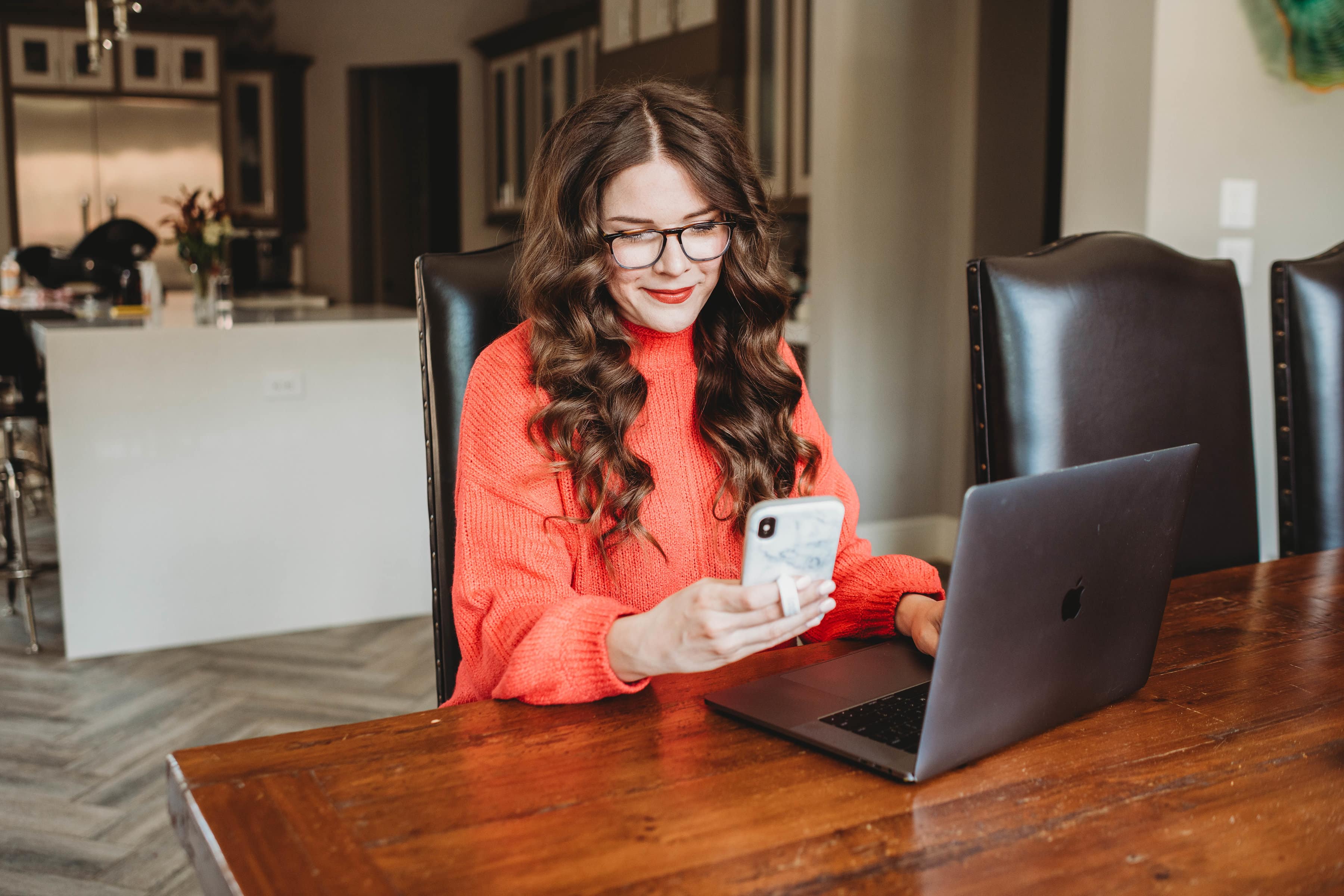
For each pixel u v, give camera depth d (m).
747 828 0.67
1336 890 0.61
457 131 7.73
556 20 6.15
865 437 3.90
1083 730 0.83
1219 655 1.01
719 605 0.78
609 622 0.87
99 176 6.82
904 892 0.60
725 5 4.45
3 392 4.05
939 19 3.79
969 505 0.67
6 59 6.55
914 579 1.07
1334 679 0.95
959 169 3.88
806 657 1.01
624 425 1.09
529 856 0.64
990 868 0.63
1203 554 1.50
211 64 6.95
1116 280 1.41
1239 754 0.79
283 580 3.22
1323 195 2.79
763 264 1.13
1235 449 1.53
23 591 3.25
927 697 0.77
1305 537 1.62
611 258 1.04
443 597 1.23
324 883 0.61
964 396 3.97
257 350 3.11
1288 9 2.64
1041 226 3.95
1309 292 1.62
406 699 2.73
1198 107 2.57
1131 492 0.80
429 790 0.72
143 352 2.98
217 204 4.11
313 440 3.21
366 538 3.31
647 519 1.12
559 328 1.08
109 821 2.04
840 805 0.70
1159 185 2.55
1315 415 1.61
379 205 7.70
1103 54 2.64
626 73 5.16
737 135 1.07
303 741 0.80
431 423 1.23
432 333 1.22
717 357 1.17
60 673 2.88
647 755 0.78
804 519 0.78
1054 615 0.77
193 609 3.12
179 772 0.74
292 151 7.47
